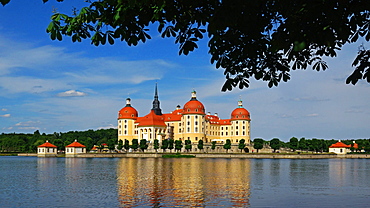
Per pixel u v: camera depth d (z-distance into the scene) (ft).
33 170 311.88
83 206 131.23
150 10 59.77
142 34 61.41
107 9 59.93
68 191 168.55
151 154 652.07
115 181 211.20
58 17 56.59
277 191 167.63
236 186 186.19
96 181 211.61
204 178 226.38
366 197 151.02
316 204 135.03
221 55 70.28
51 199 146.41
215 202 138.31
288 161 480.23
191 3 57.41
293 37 51.03
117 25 59.41
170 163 413.80
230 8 47.16
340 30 49.57
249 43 64.75
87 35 65.05
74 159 583.17
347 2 49.57
